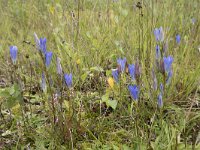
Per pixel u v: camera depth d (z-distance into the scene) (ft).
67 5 3.25
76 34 2.78
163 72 1.51
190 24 3.01
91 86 2.37
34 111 2.04
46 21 3.43
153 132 1.76
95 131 1.83
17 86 1.77
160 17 2.85
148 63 2.33
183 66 2.25
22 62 2.62
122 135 1.80
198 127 1.78
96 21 3.17
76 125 1.78
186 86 2.15
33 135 1.76
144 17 2.79
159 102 1.58
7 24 3.89
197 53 2.54
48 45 2.92
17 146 1.72
